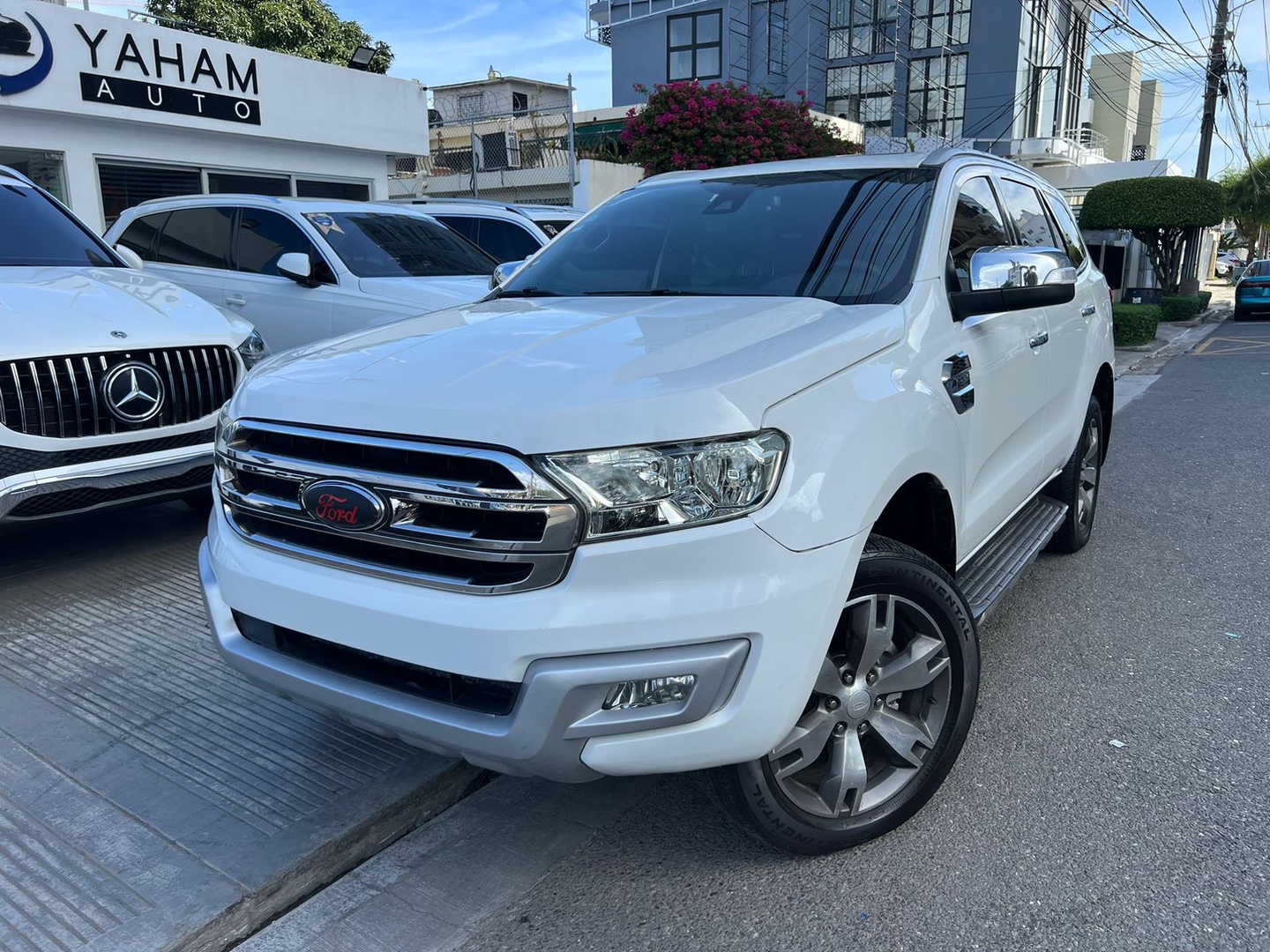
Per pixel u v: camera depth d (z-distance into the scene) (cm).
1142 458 793
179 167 1246
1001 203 390
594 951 232
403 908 249
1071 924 237
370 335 287
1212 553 531
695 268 330
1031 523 430
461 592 211
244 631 255
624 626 203
